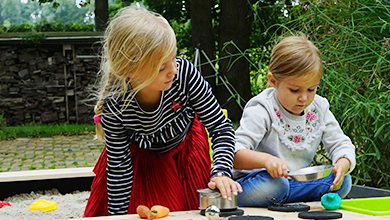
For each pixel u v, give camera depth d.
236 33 7.29
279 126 1.69
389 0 2.25
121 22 1.41
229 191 1.37
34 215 2.04
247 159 1.59
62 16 37.47
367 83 2.29
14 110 8.52
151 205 1.70
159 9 8.85
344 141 1.75
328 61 2.30
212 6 8.23
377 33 2.34
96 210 1.76
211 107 1.63
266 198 1.56
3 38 8.26
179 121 1.66
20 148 6.18
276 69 1.61
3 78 8.46
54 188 2.52
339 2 2.45
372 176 2.49
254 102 1.72
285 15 2.82
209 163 1.80
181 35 9.15
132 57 1.37
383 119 2.15
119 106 1.57
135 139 1.67
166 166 1.71
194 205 1.71
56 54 8.54
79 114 8.62
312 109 1.75
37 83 8.55
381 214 1.32
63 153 5.75
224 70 7.31
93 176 2.55
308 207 1.44
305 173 1.48
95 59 8.55
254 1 7.35
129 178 1.69
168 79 1.42
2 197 2.42
